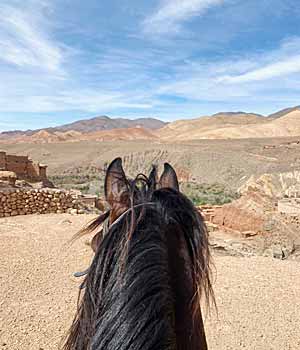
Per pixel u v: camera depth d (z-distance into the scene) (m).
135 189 1.51
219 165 69.88
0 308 6.40
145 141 120.25
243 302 6.95
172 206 1.49
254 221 17.19
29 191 16.34
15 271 8.38
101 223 1.61
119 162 1.56
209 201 37.84
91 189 42.91
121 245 1.29
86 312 1.32
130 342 1.13
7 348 5.10
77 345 1.38
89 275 1.34
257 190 19.56
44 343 5.27
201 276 1.48
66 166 83.69
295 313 6.60
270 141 102.25
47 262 9.20
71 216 15.70
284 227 15.99
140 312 1.16
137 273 1.22
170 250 1.43
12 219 14.84
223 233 17.91
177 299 1.41
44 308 6.52
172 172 1.83
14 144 118.19
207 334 5.70
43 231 12.55
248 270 8.96
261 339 5.63
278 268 9.19
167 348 1.15
